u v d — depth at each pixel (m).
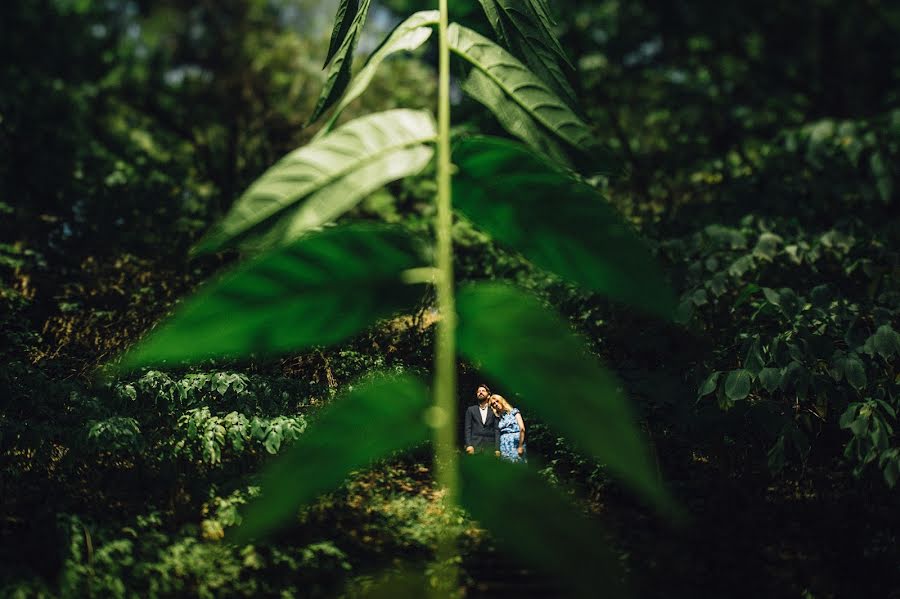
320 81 13.15
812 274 7.37
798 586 4.33
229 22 14.38
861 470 5.05
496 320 0.50
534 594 3.36
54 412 6.12
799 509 5.41
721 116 12.33
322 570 4.42
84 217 10.54
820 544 4.81
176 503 5.34
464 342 0.50
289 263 0.48
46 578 4.32
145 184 11.52
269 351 0.48
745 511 5.25
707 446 6.24
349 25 0.89
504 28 0.89
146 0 14.70
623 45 14.38
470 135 0.56
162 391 6.30
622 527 4.81
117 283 8.84
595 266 0.55
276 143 12.83
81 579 4.21
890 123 8.30
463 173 0.56
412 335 6.77
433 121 0.56
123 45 14.66
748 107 12.80
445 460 0.49
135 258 9.43
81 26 14.21
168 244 10.09
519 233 0.56
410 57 12.20
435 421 0.50
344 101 0.66
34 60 13.78
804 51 15.20
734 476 5.93
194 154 12.83
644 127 12.08
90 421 5.71
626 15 14.91
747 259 6.95
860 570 4.50
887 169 7.89
